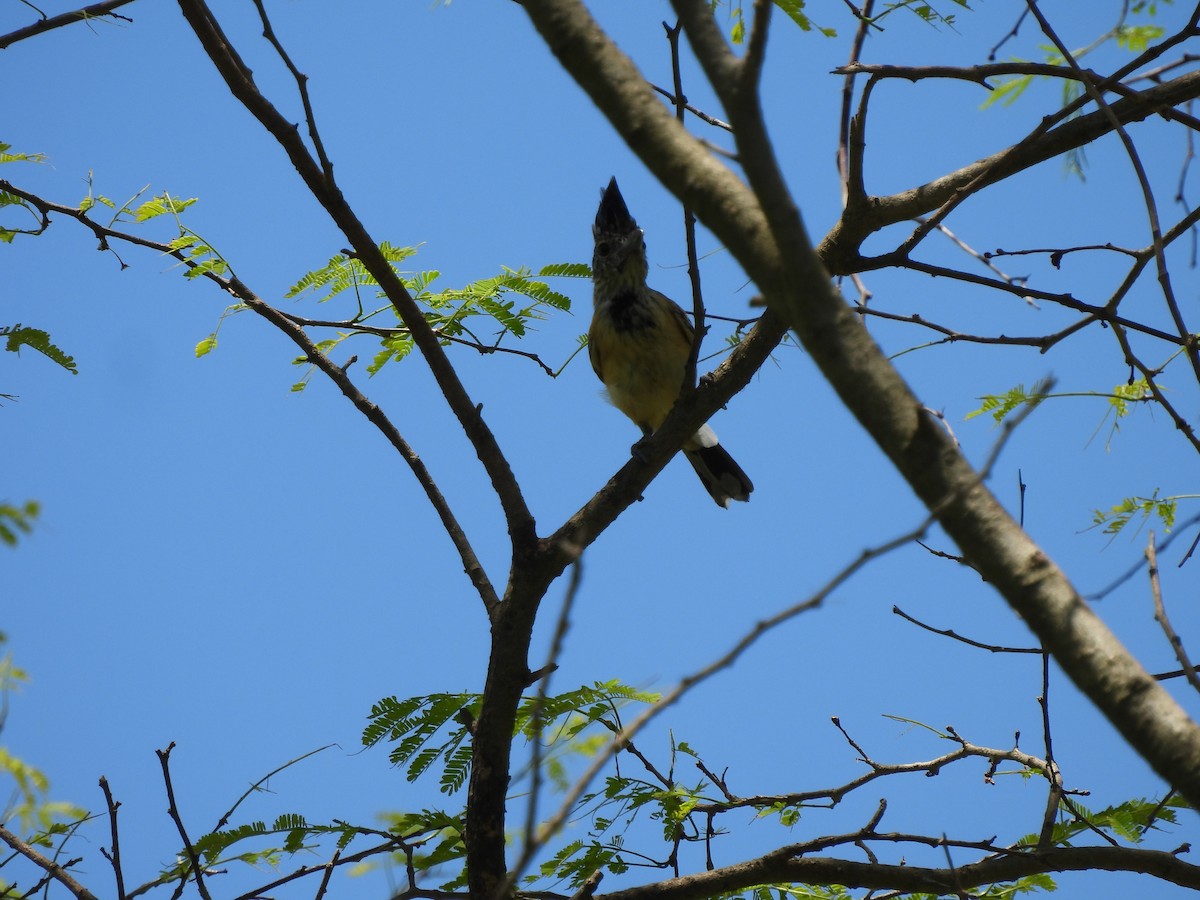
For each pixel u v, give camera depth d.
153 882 9.66
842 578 5.02
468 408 10.27
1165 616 6.89
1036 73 9.52
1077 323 9.46
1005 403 10.83
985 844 9.34
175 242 11.46
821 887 10.59
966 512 4.80
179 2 9.73
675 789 10.20
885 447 4.89
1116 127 7.62
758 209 5.03
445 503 11.05
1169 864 9.18
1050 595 4.70
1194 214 9.44
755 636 5.17
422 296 11.82
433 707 10.04
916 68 9.53
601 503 10.45
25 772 12.02
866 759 10.52
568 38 5.47
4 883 10.28
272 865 10.39
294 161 9.84
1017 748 10.41
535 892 10.05
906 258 9.95
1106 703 4.59
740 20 10.79
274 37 9.40
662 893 9.97
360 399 11.27
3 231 11.69
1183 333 7.60
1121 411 10.99
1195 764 4.40
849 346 4.87
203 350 11.69
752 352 10.15
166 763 8.80
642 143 5.32
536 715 5.08
